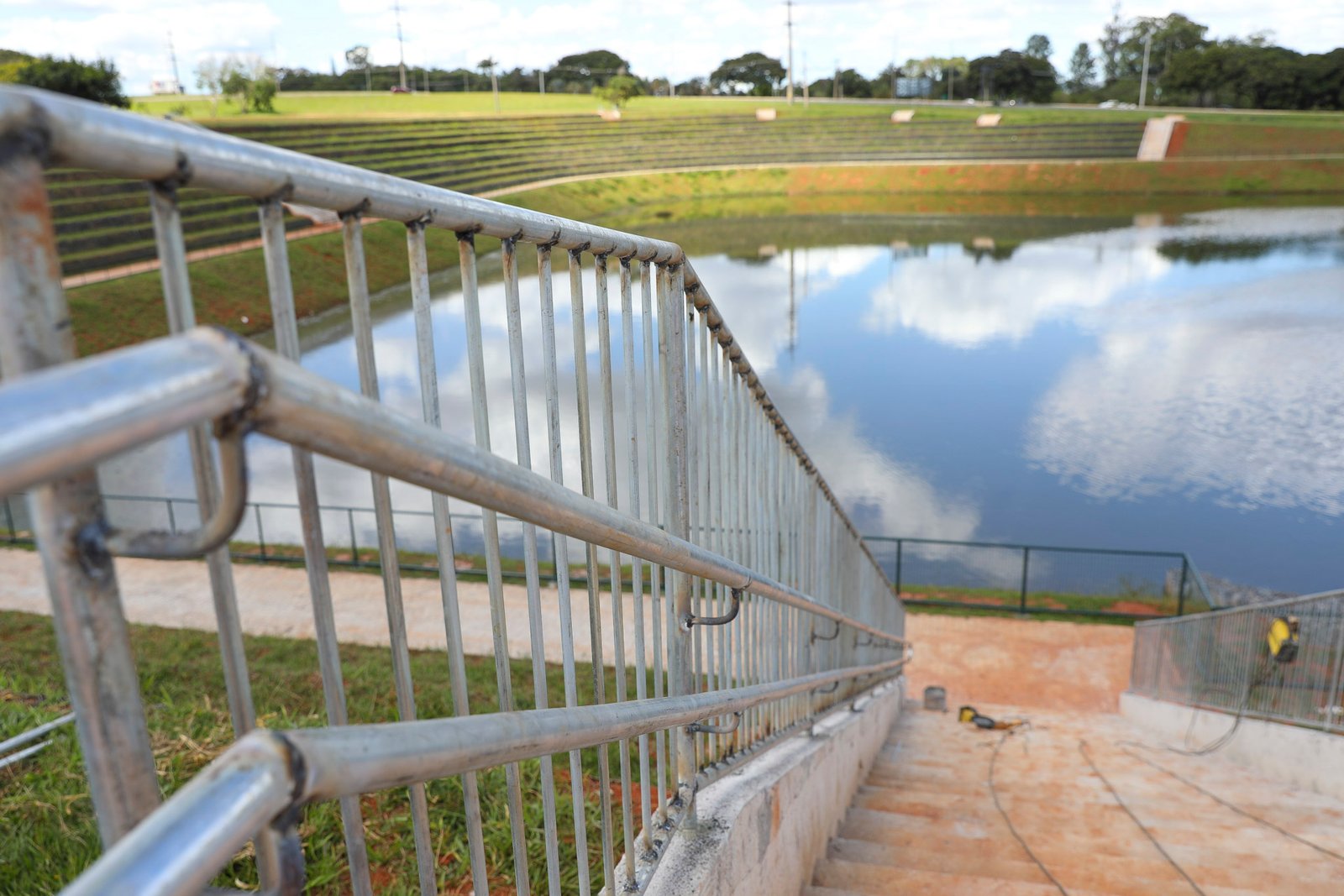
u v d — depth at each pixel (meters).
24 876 2.74
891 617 9.29
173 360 0.52
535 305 39.50
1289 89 122.94
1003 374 32.44
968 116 109.56
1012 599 14.43
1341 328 35.28
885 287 49.66
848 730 5.02
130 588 11.89
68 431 0.43
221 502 0.61
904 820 4.95
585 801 3.78
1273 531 18.83
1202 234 61.78
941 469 23.23
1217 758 7.66
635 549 1.61
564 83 162.88
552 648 9.63
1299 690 6.67
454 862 3.13
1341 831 5.25
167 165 0.68
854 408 29.12
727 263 57.84
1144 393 28.98
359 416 0.74
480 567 13.17
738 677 2.96
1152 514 19.95
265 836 0.76
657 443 2.11
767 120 108.38
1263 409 26.73
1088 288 47.06
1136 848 4.89
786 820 3.19
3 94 0.53
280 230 0.86
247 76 97.12
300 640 9.66
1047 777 6.83
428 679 7.48
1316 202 76.38
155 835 0.52
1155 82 145.50
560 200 75.12
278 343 0.87
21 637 8.85
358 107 114.25
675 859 2.28
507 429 23.41
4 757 3.53
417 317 1.14
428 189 1.11
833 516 4.80
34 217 0.56
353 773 0.74
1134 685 10.97
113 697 0.63
